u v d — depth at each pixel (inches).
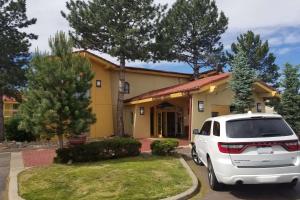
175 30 1473.9
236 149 349.7
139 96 1166.3
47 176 457.1
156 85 1304.1
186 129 1132.5
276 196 366.6
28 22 1025.5
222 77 938.7
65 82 564.1
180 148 780.0
